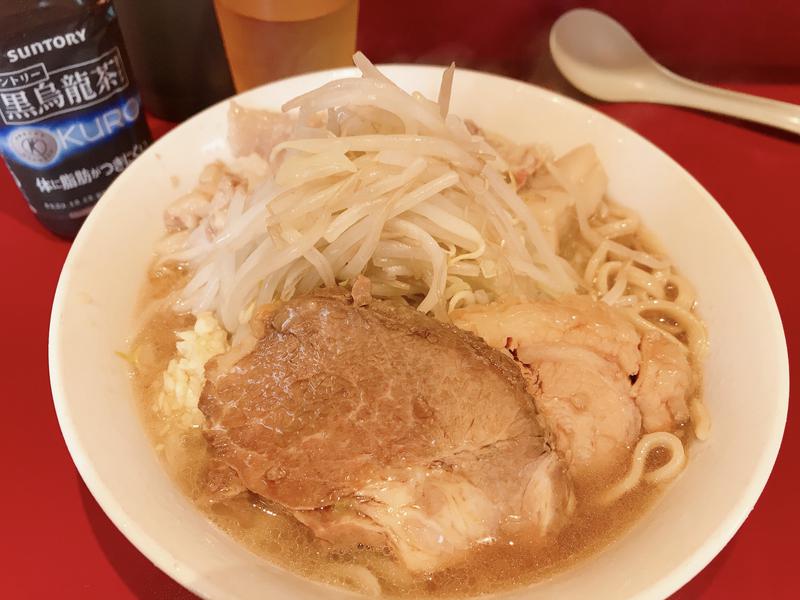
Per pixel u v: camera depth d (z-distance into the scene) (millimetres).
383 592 175
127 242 240
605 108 342
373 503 178
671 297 247
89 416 186
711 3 344
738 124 334
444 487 180
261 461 186
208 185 263
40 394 239
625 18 356
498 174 236
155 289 246
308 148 219
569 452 199
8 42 217
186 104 327
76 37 230
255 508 192
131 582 198
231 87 329
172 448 204
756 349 202
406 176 217
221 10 286
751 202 300
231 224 234
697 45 362
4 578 198
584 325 212
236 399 193
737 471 176
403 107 226
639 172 266
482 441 183
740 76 365
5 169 305
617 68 347
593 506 196
